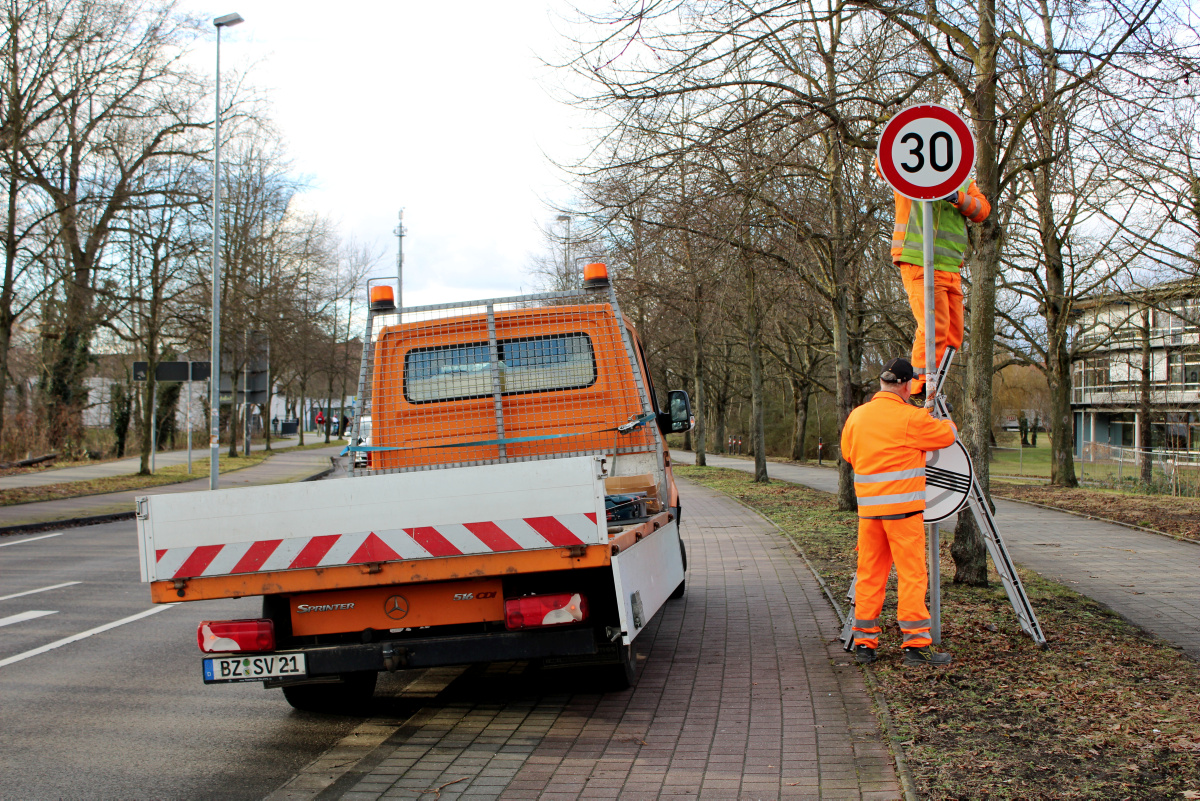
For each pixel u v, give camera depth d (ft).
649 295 71.26
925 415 18.56
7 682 21.59
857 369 74.23
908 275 20.03
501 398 22.71
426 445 22.76
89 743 17.07
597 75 27.07
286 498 15.76
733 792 12.81
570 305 23.02
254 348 84.69
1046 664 18.39
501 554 15.56
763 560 35.12
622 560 15.93
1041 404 184.44
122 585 35.68
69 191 74.08
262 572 15.81
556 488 15.47
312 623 16.42
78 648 25.14
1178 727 14.39
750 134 28.02
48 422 107.04
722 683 18.60
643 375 24.88
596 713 17.15
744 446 179.42
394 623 16.31
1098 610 23.80
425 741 16.14
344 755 16.01
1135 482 82.48
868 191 37.73
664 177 30.07
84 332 92.43
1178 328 91.25
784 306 70.69
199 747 16.81
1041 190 50.75
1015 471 139.23
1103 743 13.76
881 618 22.94
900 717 15.38
